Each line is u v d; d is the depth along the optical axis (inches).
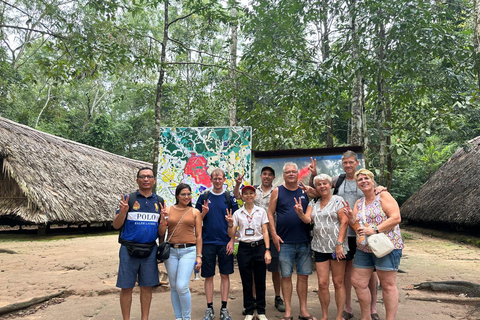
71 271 261.0
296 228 158.7
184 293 144.5
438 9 316.5
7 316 166.7
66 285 216.1
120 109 1344.7
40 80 1044.5
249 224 164.1
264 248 162.4
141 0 306.8
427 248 417.7
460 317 162.9
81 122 1145.4
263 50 327.0
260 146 405.1
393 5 267.3
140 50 316.5
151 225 144.8
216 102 466.3
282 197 164.1
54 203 466.6
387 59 294.0
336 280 152.3
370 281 163.5
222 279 164.9
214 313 173.0
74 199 501.0
